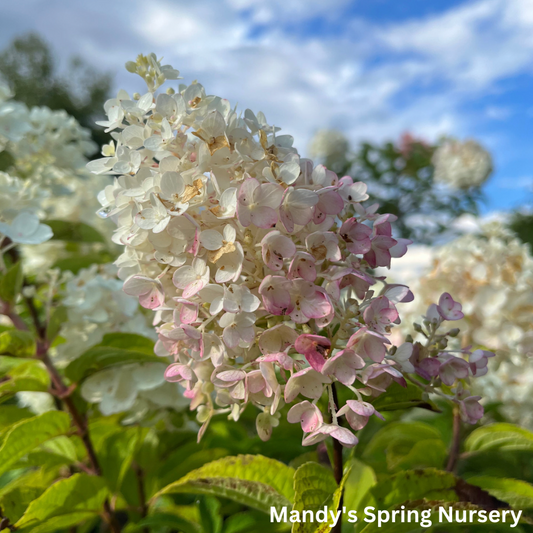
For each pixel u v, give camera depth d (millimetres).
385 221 258
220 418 472
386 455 465
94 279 417
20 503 361
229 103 260
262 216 233
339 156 1488
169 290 267
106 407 388
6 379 409
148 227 238
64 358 428
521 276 446
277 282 230
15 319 397
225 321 231
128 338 396
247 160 247
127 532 381
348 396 283
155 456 468
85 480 348
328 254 239
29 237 382
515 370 470
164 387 410
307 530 244
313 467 257
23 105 500
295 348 231
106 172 268
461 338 445
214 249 235
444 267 459
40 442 367
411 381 261
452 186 1304
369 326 234
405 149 1370
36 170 502
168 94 256
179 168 252
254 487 301
